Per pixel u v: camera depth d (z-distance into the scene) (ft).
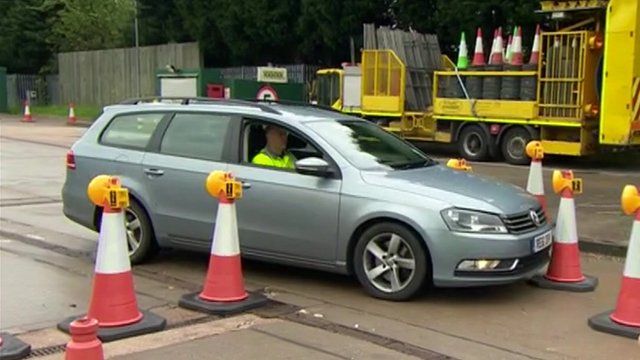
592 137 52.34
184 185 23.48
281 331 17.83
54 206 35.68
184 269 24.17
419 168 22.44
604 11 49.62
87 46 129.18
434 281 19.71
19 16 131.44
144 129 25.08
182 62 103.45
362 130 23.73
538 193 26.45
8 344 16.29
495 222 19.56
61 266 24.22
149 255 24.67
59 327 17.87
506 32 66.03
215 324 18.33
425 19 71.82
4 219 32.24
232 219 19.70
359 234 20.76
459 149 59.82
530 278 22.40
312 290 21.56
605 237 27.94
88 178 25.32
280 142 22.72
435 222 19.56
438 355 16.33
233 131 23.27
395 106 63.10
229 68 93.25
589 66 50.93
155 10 103.76
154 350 16.38
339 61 85.76
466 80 58.29
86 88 124.88
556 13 51.47
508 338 17.54
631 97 46.06
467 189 20.59
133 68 113.50
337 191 20.97
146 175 24.22
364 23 76.38
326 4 76.38
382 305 20.07
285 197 21.68
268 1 82.94
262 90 74.54
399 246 20.17
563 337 17.67
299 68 85.56
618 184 43.34
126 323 17.46
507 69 55.47
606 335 17.83
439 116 60.13
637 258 18.01
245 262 24.81
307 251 21.57
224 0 87.51
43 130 84.33
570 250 22.09
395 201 20.12
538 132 54.34
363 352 16.44
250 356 16.10
